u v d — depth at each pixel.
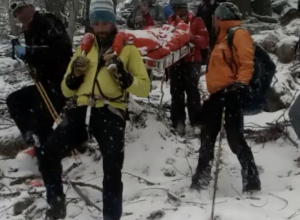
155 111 6.75
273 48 9.47
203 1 7.50
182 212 4.30
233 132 4.75
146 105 6.95
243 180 4.81
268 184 5.10
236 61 4.65
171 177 5.41
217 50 4.75
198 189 4.89
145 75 3.95
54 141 3.96
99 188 4.80
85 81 3.94
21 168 5.60
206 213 4.23
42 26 4.75
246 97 4.61
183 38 5.94
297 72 8.28
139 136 6.05
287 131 6.20
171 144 5.97
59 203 4.14
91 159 5.75
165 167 5.59
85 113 3.90
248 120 6.64
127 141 6.00
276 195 4.67
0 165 5.64
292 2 19.42
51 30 4.78
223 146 5.99
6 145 6.01
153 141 5.96
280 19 15.96
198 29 6.32
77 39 14.24
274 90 7.12
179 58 5.97
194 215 4.22
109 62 3.75
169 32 5.96
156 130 6.16
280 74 7.85
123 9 22.23
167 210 4.39
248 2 16.31
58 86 4.94
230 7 4.76
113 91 3.88
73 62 3.87
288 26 11.41
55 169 4.09
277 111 6.91
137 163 5.67
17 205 4.56
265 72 4.84
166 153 5.80
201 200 4.70
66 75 4.09
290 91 7.51
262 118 6.66
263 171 5.52
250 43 4.62
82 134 3.98
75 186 4.77
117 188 3.84
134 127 6.20
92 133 3.96
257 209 4.34
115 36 3.98
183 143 6.15
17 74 9.66
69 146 4.00
